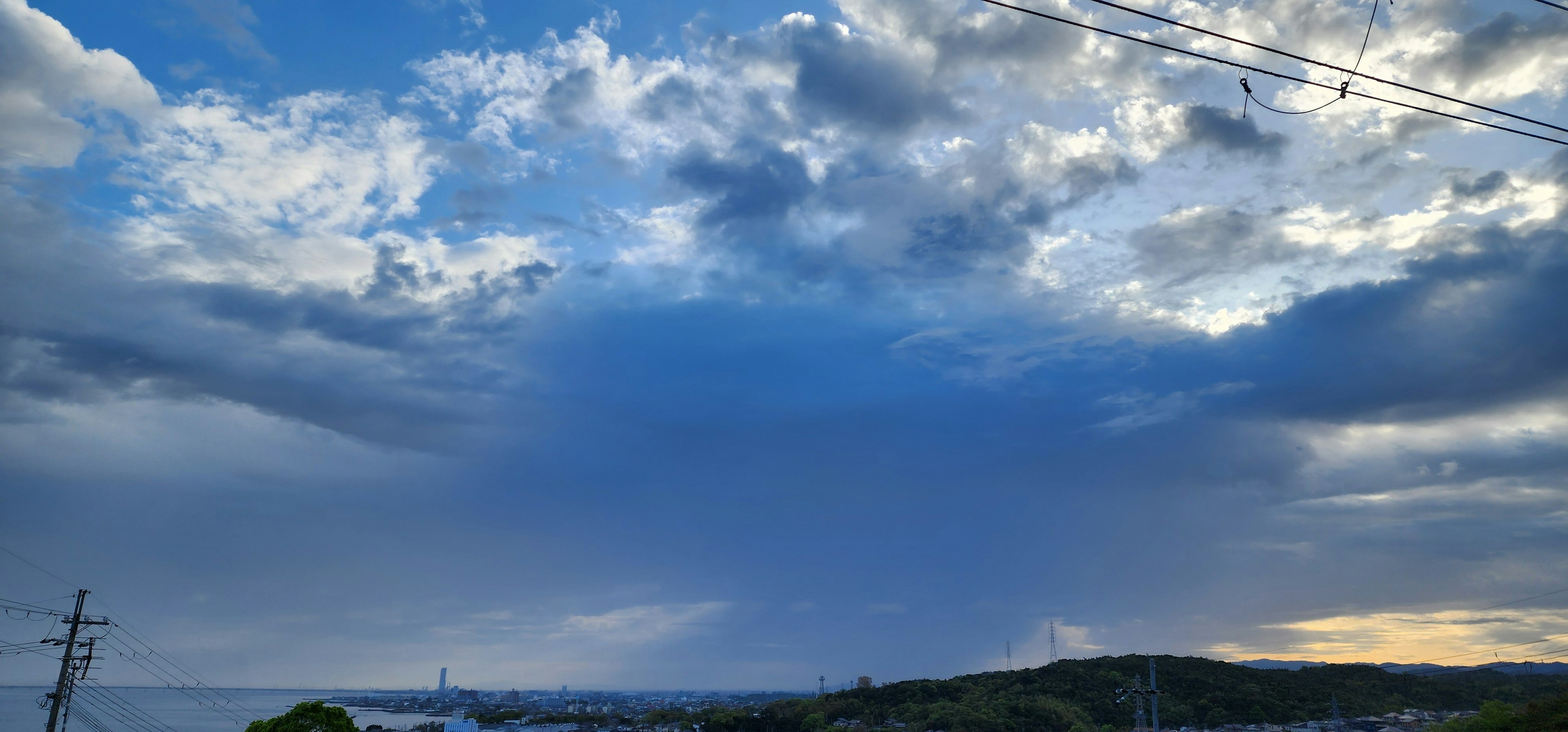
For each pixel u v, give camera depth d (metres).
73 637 51.19
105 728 69.94
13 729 152.88
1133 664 153.25
